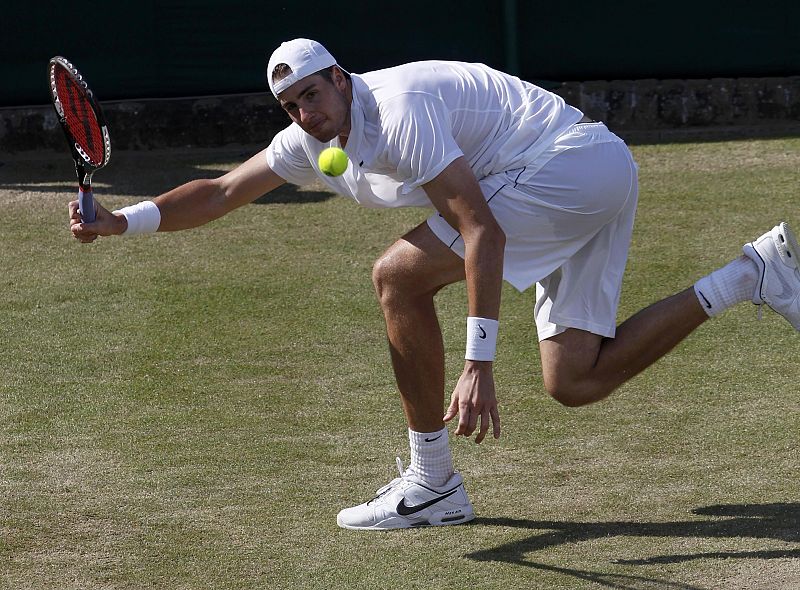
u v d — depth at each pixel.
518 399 16.88
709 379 17.27
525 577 11.75
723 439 15.20
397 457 14.34
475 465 14.77
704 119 33.16
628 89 33.12
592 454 14.95
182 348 19.22
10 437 15.91
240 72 33.25
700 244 23.64
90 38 32.78
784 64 32.91
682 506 13.33
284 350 19.06
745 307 20.12
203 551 12.60
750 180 28.02
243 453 15.26
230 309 21.00
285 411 16.64
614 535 12.66
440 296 21.47
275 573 12.05
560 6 32.84
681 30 32.81
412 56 33.25
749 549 12.14
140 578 12.02
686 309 13.46
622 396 16.80
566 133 12.91
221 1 32.72
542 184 12.73
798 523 12.70
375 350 18.98
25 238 25.53
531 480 14.26
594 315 13.43
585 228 13.08
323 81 11.91
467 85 12.62
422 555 12.37
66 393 17.45
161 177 30.55
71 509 13.71
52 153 33.00
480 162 12.78
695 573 11.67
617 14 32.84
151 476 14.60
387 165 12.26
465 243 11.82
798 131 32.44
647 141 32.28
